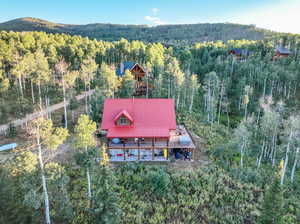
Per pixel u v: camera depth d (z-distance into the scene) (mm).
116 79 43719
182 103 50469
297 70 58438
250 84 60219
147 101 31922
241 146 32344
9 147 27328
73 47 65312
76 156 20047
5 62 51594
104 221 15281
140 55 75938
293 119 30000
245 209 21859
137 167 26391
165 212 20625
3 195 12883
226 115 53406
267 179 28484
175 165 27766
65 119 34219
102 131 32719
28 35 65688
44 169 15742
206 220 20188
